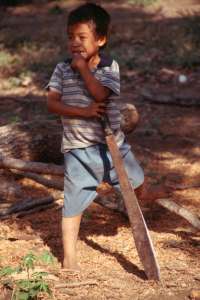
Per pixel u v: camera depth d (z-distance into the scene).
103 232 8.89
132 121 12.72
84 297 6.80
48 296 6.77
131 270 7.57
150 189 7.95
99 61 7.33
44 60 21.58
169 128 15.16
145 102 17.45
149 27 25.23
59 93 7.38
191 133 14.80
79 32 7.19
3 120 15.26
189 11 27.36
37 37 24.59
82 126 7.31
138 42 23.61
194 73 20.39
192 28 24.92
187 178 11.73
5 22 26.70
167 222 9.42
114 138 7.30
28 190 10.81
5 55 21.98
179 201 10.45
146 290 6.99
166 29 24.98
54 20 26.80
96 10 7.27
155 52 22.34
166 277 7.35
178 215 9.70
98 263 7.75
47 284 6.82
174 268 7.59
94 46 7.25
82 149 7.37
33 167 10.72
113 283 7.13
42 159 12.22
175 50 22.61
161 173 11.98
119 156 7.27
